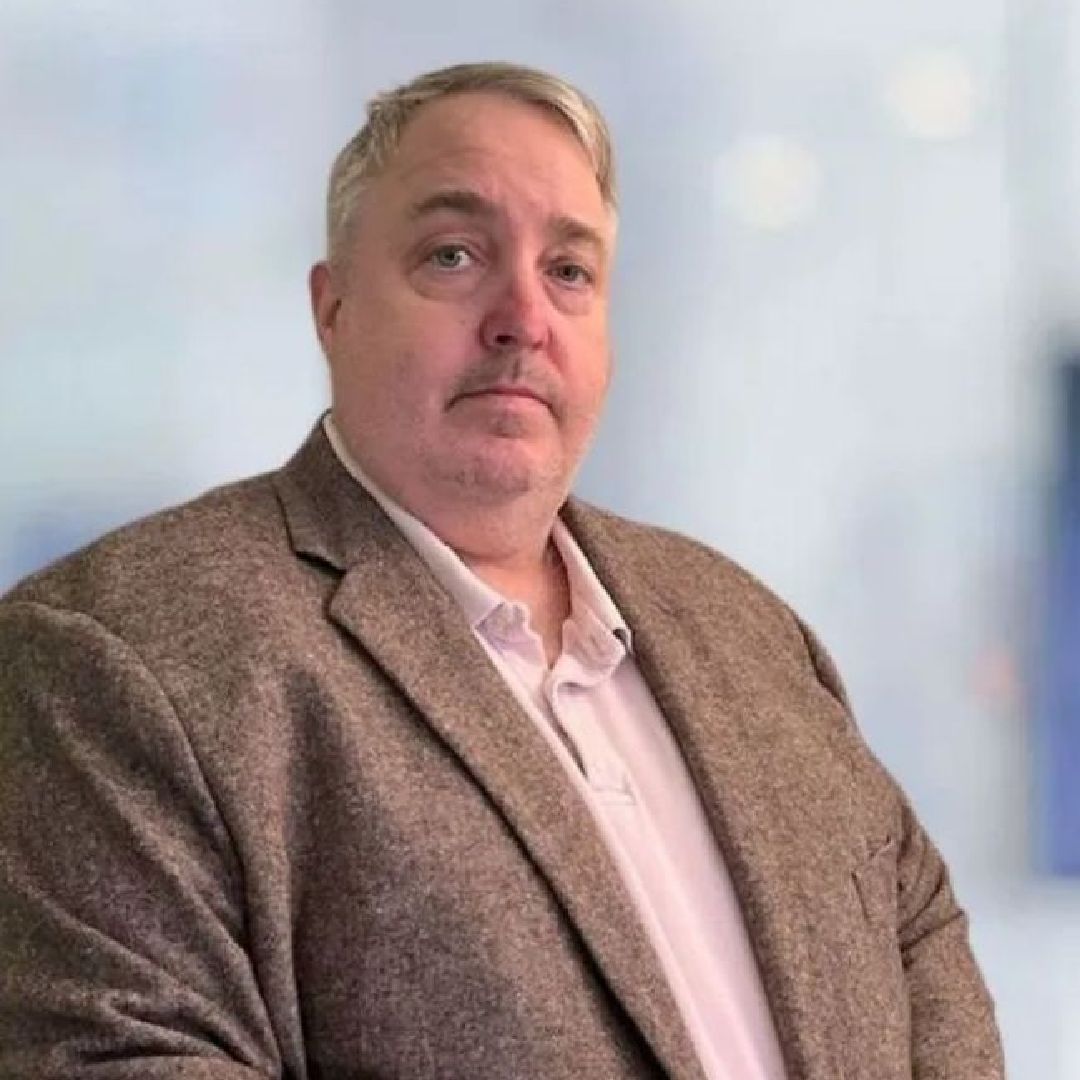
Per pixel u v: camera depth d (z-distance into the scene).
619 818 1.99
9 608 1.92
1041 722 3.13
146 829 1.74
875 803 2.29
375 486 2.09
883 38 3.10
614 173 2.23
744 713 2.20
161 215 2.77
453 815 1.82
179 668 1.81
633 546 2.36
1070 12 3.14
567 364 2.09
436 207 2.06
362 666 1.89
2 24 2.71
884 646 3.09
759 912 2.00
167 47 2.79
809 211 3.07
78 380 2.72
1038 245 3.14
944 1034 2.20
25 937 1.74
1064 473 3.14
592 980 1.82
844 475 3.07
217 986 1.72
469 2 2.93
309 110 2.85
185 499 2.76
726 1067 1.91
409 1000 1.76
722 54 3.04
